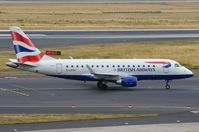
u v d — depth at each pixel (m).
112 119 175.88
